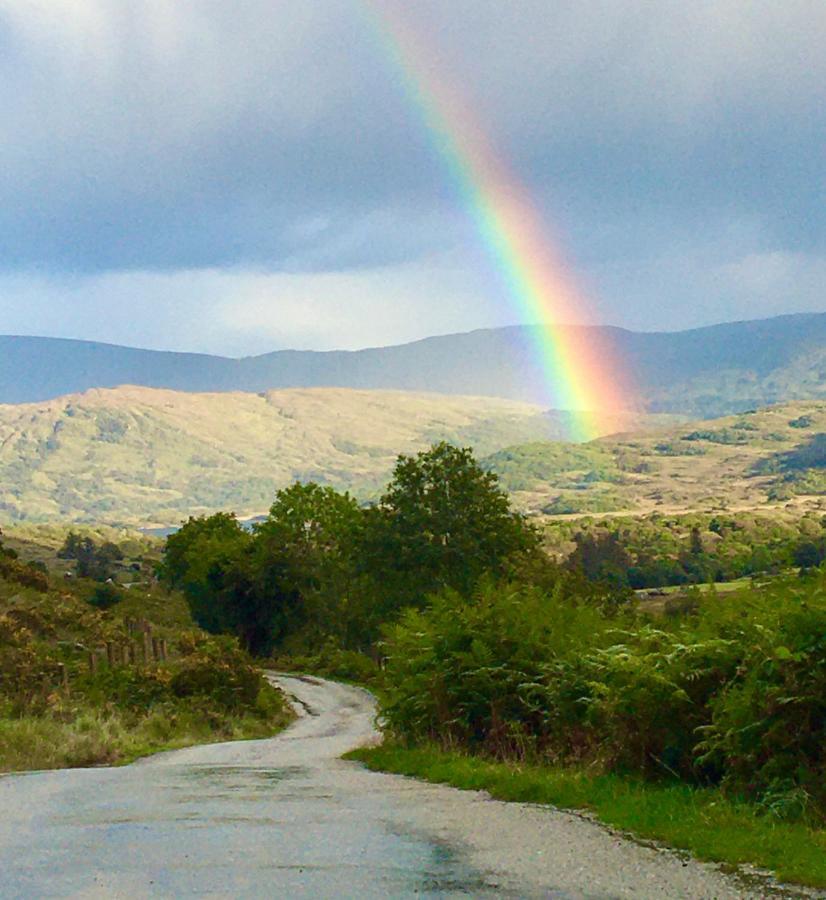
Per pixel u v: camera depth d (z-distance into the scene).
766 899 7.56
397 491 68.44
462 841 9.92
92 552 195.38
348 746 28.61
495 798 13.57
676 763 13.67
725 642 13.32
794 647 11.46
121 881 8.05
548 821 11.13
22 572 60.59
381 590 69.62
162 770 18.86
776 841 9.30
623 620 18.83
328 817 11.62
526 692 18.84
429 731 20.55
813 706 11.38
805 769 11.13
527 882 8.09
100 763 23.22
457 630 19.94
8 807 12.68
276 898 7.50
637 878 8.24
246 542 102.75
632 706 13.82
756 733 11.64
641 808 11.34
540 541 69.38
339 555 92.44
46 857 9.07
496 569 66.69
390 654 22.69
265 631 103.31
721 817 10.48
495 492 68.50
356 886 7.91
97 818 11.59
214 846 9.65
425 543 66.62
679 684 13.56
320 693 63.81
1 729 23.30
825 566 12.45
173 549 118.69
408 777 17.03
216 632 104.44
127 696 36.03
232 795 14.04
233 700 40.94
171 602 120.38
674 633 14.74
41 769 21.36
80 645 45.59
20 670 32.06
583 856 9.13
